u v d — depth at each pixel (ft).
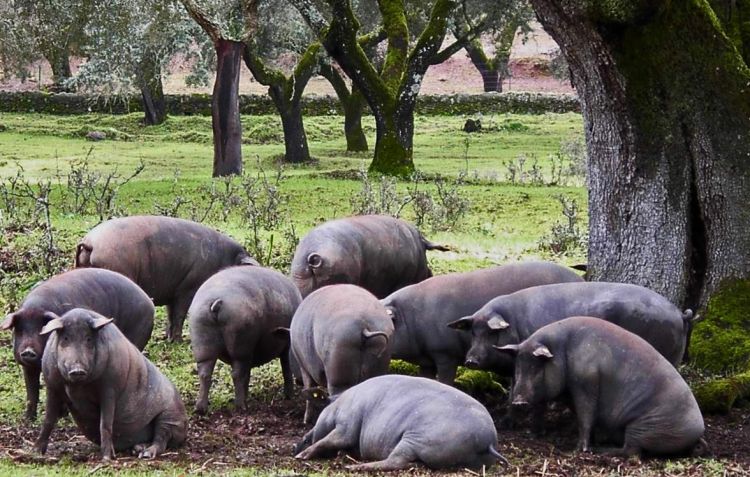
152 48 366.84
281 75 395.34
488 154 413.39
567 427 104.73
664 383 94.58
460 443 84.07
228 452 93.45
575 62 122.42
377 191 254.68
